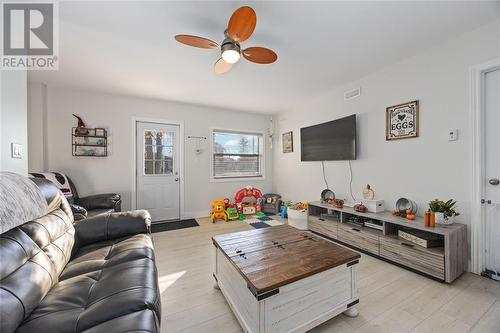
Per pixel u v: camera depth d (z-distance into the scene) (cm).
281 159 478
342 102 325
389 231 235
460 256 189
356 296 148
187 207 416
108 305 90
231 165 471
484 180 194
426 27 189
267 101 399
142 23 180
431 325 136
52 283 110
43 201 135
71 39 202
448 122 212
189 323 141
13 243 97
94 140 343
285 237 185
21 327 83
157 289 109
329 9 166
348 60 248
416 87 236
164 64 253
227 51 178
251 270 128
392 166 261
